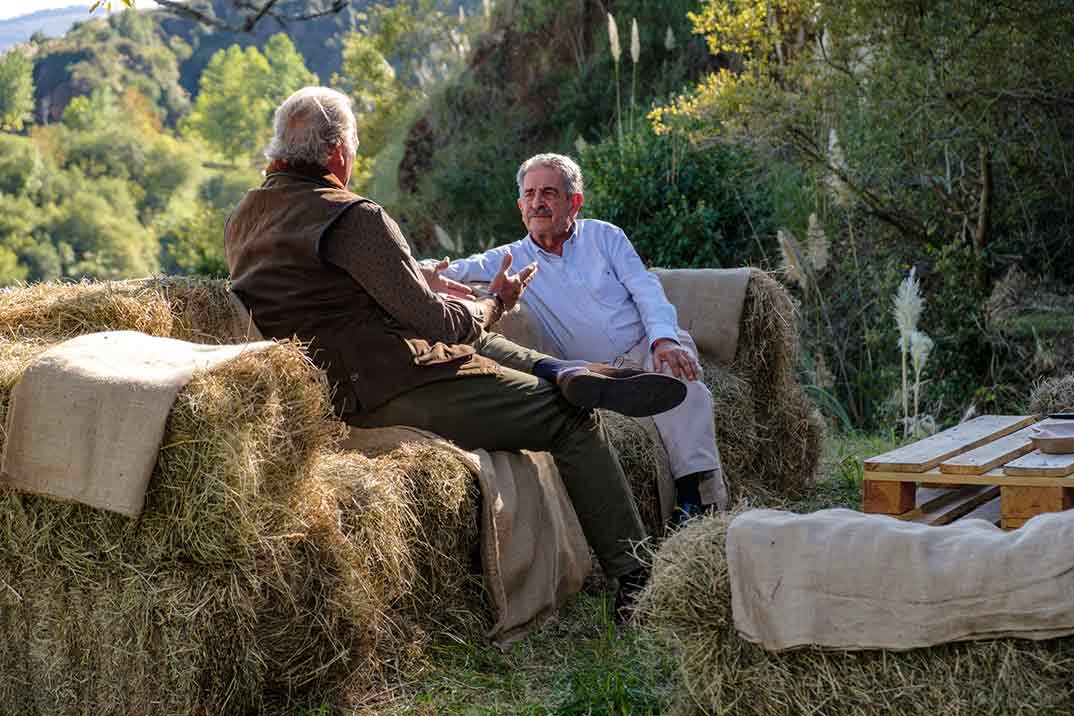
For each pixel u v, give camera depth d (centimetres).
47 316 312
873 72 718
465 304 332
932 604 205
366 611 276
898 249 779
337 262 307
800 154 789
